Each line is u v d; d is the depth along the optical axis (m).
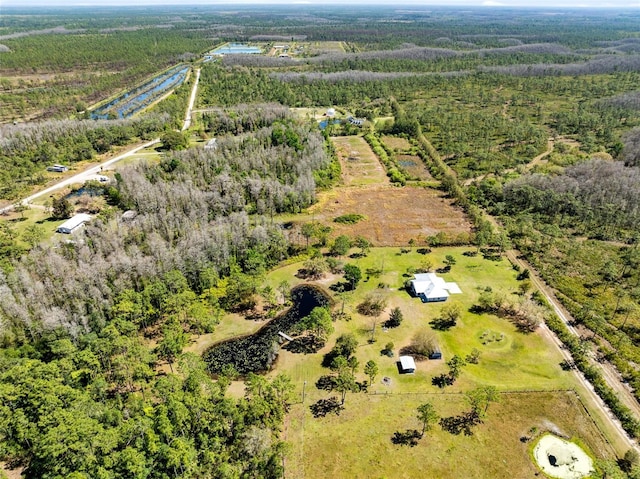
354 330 80.50
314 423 62.16
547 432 60.91
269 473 53.81
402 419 62.84
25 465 54.91
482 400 61.81
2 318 73.38
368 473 55.50
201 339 78.50
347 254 105.12
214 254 93.62
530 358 73.81
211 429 56.22
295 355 75.06
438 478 54.91
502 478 54.91
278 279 95.62
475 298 89.06
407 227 118.44
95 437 50.00
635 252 98.88
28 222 116.19
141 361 67.12
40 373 59.16
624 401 65.31
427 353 74.25
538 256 103.31
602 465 53.72
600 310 83.94
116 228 109.38
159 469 49.81
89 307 77.94
